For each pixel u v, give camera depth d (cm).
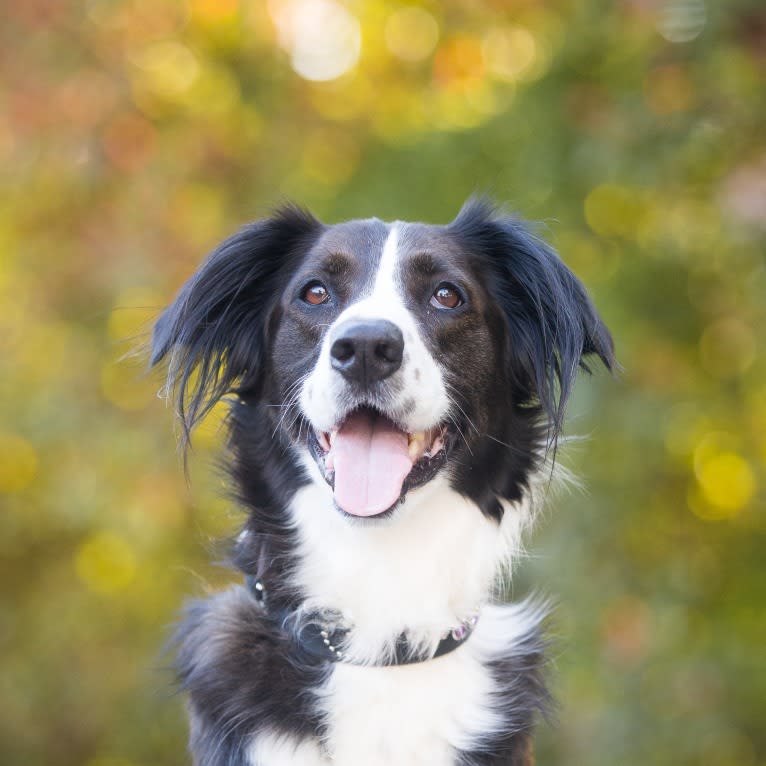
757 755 1094
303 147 1166
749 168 902
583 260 1065
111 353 1105
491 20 1072
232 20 1109
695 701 1044
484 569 586
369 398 525
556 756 1073
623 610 1028
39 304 1105
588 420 993
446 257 590
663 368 1047
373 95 1173
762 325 1045
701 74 930
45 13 1043
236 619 567
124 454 1061
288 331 587
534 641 584
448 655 561
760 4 898
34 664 1297
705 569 1141
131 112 1070
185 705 607
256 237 624
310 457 560
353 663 548
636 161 961
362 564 560
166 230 1067
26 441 1134
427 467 555
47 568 1312
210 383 616
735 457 1154
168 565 1217
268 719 534
